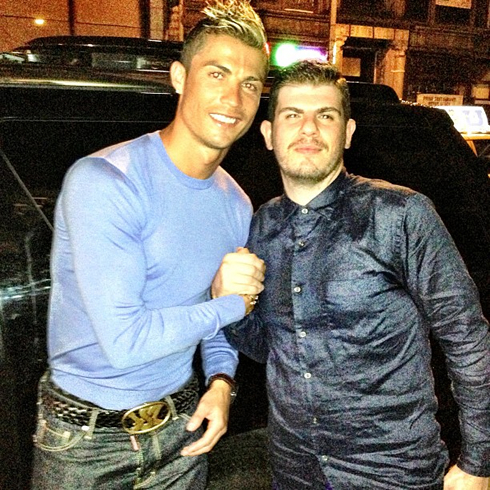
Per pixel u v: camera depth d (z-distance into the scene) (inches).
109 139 60.1
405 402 53.4
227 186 59.1
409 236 51.1
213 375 61.0
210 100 50.8
